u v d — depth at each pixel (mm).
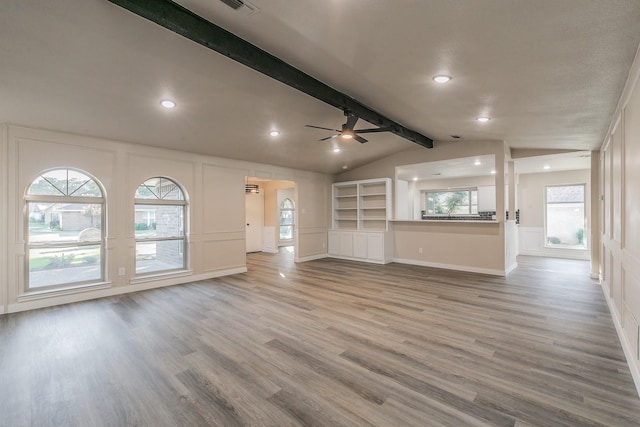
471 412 1909
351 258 7789
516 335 3045
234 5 1955
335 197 8375
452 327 3266
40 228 4156
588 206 7750
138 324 3422
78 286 4340
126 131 4316
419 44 2326
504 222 5746
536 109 3527
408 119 4512
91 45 2383
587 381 2232
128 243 4805
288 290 4824
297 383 2254
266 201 9773
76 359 2633
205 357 2656
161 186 5312
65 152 4219
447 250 6473
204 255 5715
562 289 4766
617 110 3137
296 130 4828
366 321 3463
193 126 4344
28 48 2365
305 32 2256
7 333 3186
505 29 2029
